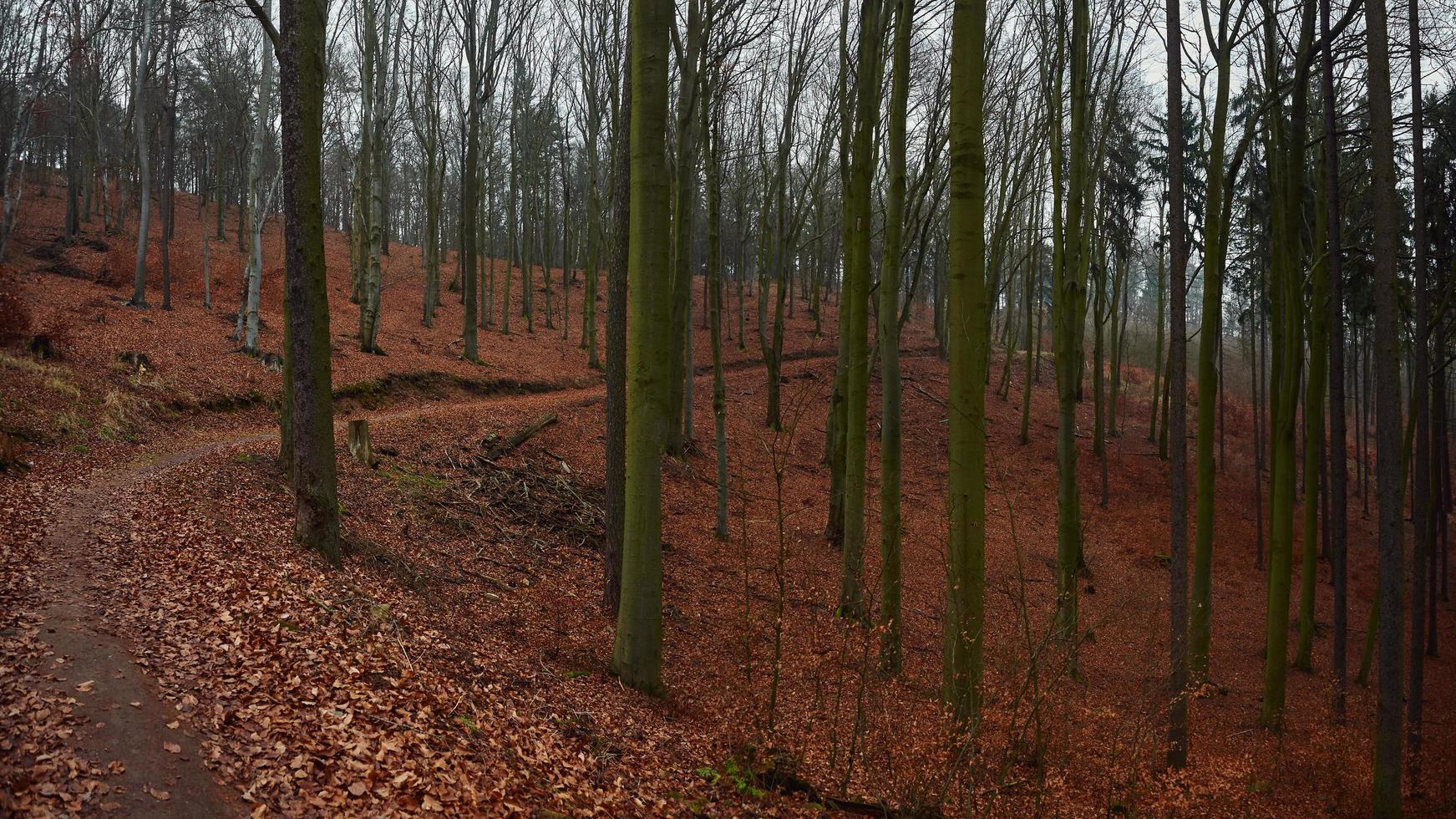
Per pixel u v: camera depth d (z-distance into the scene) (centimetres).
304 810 485
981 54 845
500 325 3844
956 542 855
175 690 566
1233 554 2206
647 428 919
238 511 1101
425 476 1562
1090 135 2094
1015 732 795
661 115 885
